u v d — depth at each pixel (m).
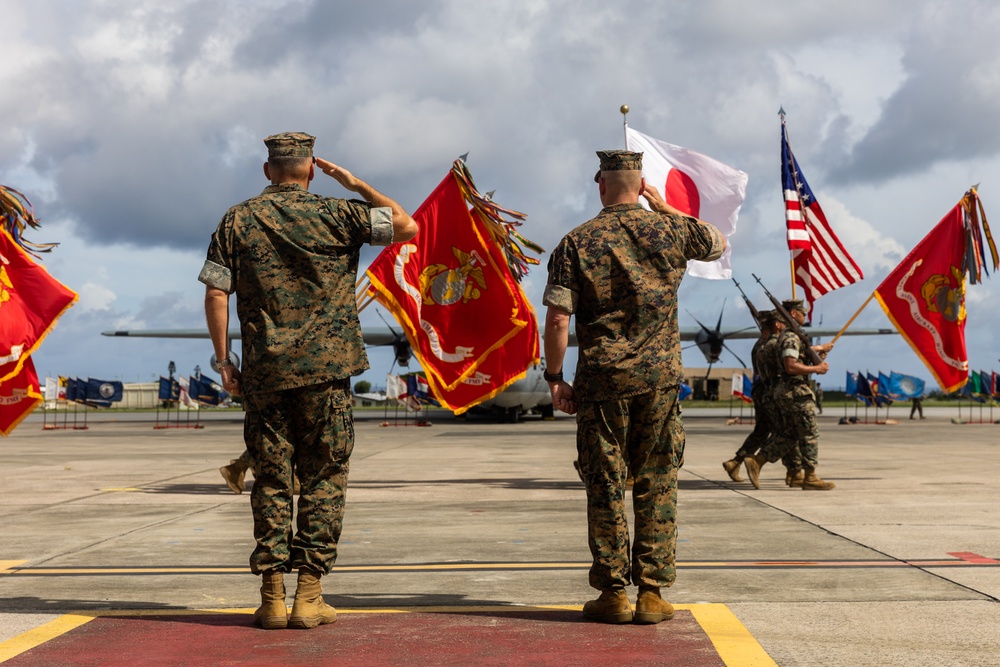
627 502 9.33
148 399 88.50
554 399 4.52
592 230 4.41
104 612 4.55
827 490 10.18
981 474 12.22
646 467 4.36
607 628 4.20
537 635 4.08
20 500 9.64
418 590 5.10
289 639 4.02
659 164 11.70
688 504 8.93
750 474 10.38
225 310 4.29
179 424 36.75
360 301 9.64
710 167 11.70
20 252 8.01
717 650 3.81
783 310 10.17
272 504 4.22
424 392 35.25
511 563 5.93
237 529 7.51
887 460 14.92
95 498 9.81
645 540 4.34
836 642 3.92
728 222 11.69
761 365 10.49
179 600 4.85
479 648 3.87
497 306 9.62
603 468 4.31
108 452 18.16
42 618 4.42
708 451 17.09
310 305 4.22
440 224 9.67
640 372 4.27
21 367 8.08
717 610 4.52
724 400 90.75
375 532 7.29
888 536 6.90
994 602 4.68
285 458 4.24
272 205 4.27
